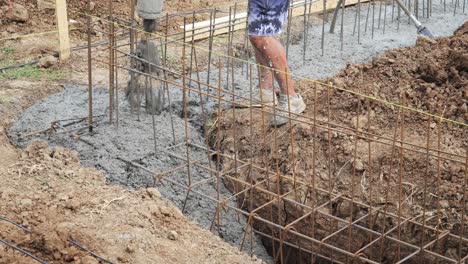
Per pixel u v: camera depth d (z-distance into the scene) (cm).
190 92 812
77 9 1054
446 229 632
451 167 666
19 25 1000
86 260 517
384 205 650
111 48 705
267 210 681
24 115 752
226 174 669
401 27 1091
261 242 688
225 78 866
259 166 705
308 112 764
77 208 590
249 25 721
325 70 897
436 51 877
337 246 664
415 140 713
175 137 730
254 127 739
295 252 686
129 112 763
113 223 571
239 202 696
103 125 734
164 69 689
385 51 970
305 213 663
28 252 528
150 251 544
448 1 1249
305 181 679
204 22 1005
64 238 534
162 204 618
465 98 769
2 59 900
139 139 713
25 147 698
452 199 646
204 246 572
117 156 682
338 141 703
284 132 724
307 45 992
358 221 623
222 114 768
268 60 725
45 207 589
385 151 689
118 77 853
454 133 725
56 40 964
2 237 540
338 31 1057
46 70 868
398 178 666
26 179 631
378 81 830
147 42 748
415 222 609
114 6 1082
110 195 614
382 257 652
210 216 662
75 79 845
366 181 669
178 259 544
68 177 641
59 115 749
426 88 795
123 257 530
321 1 1130
